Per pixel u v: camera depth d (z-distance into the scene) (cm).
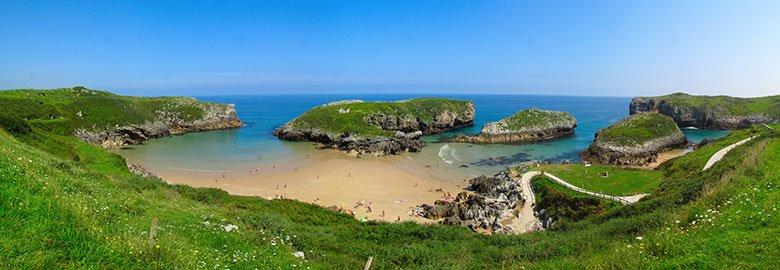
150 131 14038
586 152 11300
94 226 1113
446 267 2445
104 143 12200
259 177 8300
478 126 18812
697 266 1449
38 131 5469
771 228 1645
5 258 834
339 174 8569
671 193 4031
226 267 1480
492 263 2570
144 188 3375
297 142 13525
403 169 9269
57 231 988
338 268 2183
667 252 1638
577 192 5681
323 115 14638
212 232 2000
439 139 14438
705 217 2022
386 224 3919
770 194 2148
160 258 1129
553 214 5416
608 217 3912
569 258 2277
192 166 9300
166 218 2070
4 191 1062
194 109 16775
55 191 1274
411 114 16325
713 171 4125
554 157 10975
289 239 2475
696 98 19625
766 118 16588
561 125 14725
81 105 13412
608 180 6228
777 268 1315
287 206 4216
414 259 2661
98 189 2283
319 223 3762
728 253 1495
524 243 3325
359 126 13988
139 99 17500
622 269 1616
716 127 16875
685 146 11950
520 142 13475
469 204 6225
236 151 11512
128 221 1747
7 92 13662
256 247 1969
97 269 940
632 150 10819
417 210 6181
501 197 6531
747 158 3684
